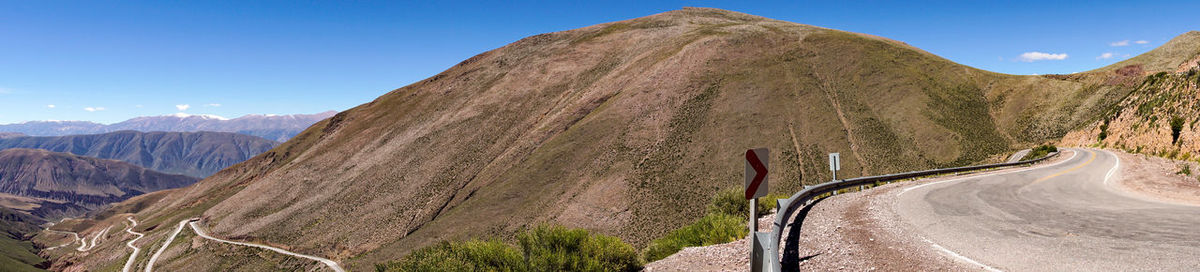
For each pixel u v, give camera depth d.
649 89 116.00
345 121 177.75
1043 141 70.88
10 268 138.88
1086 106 76.31
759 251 4.93
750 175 5.52
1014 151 68.38
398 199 102.25
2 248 168.00
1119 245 6.20
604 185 80.31
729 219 9.41
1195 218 8.03
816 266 6.13
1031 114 83.00
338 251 89.19
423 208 94.06
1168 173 20.38
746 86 110.12
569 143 99.00
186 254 107.62
